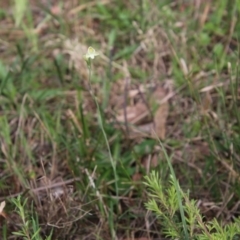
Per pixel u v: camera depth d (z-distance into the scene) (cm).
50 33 328
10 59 313
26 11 339
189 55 299
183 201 203
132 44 314
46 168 248
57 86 295
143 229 218
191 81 265
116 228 219
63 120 274
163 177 231
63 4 344
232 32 301
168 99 281
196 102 264
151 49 308
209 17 326
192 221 173
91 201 211
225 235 168
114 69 304
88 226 219
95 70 301
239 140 240
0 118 261
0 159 249
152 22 317
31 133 265
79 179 230
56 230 207
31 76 297
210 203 224
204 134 253
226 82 276
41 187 224
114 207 226
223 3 319
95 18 334
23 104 266
